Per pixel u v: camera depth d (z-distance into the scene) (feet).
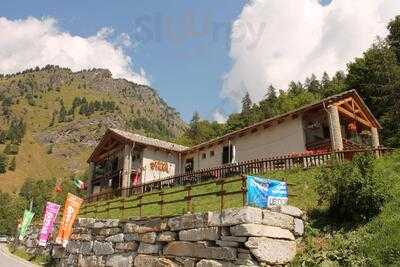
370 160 43.98
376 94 135.33
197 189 82.48
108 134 132.26
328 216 44.88
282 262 39.09
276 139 94.27
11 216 318.24
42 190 532.32
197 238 44.29
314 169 66.03
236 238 39.60
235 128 282.36
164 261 47.65
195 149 119.44
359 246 37.29
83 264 67.51
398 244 35.09
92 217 76.69
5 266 81.97
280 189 44.42
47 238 90.43
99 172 146.20
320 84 317.63
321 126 92.94
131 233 56.70
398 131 111.55
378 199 41.68
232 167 84.53
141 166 121.90
